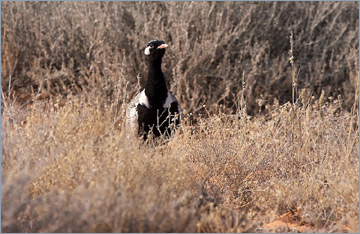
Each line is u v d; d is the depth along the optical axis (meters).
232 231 13.11
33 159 14.26
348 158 16.19
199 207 14.06
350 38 29.94
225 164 17.23
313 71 30.16
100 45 29.23
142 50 28.89
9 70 29.72
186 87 27.50
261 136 18.48
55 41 30.33
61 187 13.04
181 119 20.56
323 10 30.70
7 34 30.89
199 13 29.94
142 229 11.83
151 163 14.21
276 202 16.12
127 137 15.59
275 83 28.80
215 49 28.14
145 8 30.98
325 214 15.20
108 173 13.16
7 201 11.98
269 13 30.89
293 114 18.86
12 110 17.48
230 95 28.55
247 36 30.39
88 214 11.25
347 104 27.02
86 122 17.08
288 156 18.47
